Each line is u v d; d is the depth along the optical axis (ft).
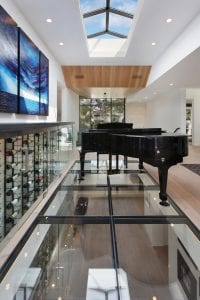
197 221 10.73
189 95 40.24
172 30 16.87
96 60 24.59
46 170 14.38
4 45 11.39
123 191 16.62
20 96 13.66
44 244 9.97
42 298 7.34
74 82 29.73
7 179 9.36
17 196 10.01
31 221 10.54
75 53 22.41
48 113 20.76
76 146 29.19
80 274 8.54
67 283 8.04
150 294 7.56
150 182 18.35
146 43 19.60
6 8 11.96
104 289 7.80
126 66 26.40
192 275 8.36
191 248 9.40
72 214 12.68
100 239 10.62
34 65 16.22
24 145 10.41
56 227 11.21
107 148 19.02
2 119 11.64
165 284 7.94
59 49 21.22
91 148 19.79
